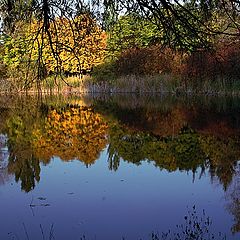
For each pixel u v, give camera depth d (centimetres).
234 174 821
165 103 2191
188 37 335
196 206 652
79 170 898
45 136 1362
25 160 1009
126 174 854
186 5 348
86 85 2978
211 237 534
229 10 337
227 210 632
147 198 699
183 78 2394
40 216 632
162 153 1055
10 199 707
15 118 1823
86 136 1351
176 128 1422
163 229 572
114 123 1619
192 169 875
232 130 1324
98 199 701
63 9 357
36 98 2762
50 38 351
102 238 552
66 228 585
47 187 772
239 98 2173
